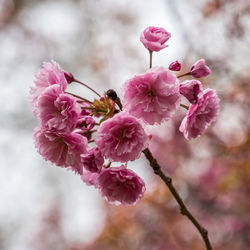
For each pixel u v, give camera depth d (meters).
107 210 9.62
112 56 11.30
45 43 13.32
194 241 8.98
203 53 7.20
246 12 6.84
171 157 9.27
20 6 13.55
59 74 3.21
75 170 3.23
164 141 9.26
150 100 3.05
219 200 8.80
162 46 3.19
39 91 3.31
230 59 6.93
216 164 8.47
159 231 8.90
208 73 3.47
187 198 9.20
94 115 3.30
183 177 9.13
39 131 3.25
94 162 3.17
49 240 12.66
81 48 12.48
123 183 3.31
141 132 3.01
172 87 3.01
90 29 12.33
